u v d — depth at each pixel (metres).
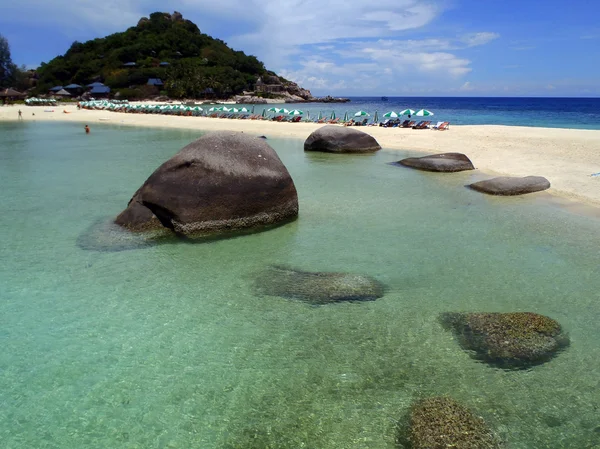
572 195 13.30
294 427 4.32
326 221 10.98
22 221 10.68
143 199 9.85
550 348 5.59
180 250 8.90
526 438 4.18
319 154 22.52
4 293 7.00
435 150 22.95
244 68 139.38
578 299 6.95
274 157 10.67
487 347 5.62
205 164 9.64
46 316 6.34
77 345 5.65
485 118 54.84
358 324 6.21
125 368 5.20
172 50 132.38
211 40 149.88
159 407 4.58
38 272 7.80
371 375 5.09
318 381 4.99
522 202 12.80
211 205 9.59
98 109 65.00
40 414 4.47
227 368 5.21
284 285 7.37
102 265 8.14
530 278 7.72
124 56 124.56
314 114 68.06
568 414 4.50
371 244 9.40
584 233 10.06
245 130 32.84
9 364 5.24
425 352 5.54
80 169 17.70
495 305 6.75
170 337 5.85
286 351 5.56
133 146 25.05
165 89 112.31
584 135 26.00
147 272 7.86
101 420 4.40
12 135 30.95
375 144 23.33
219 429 4.30
